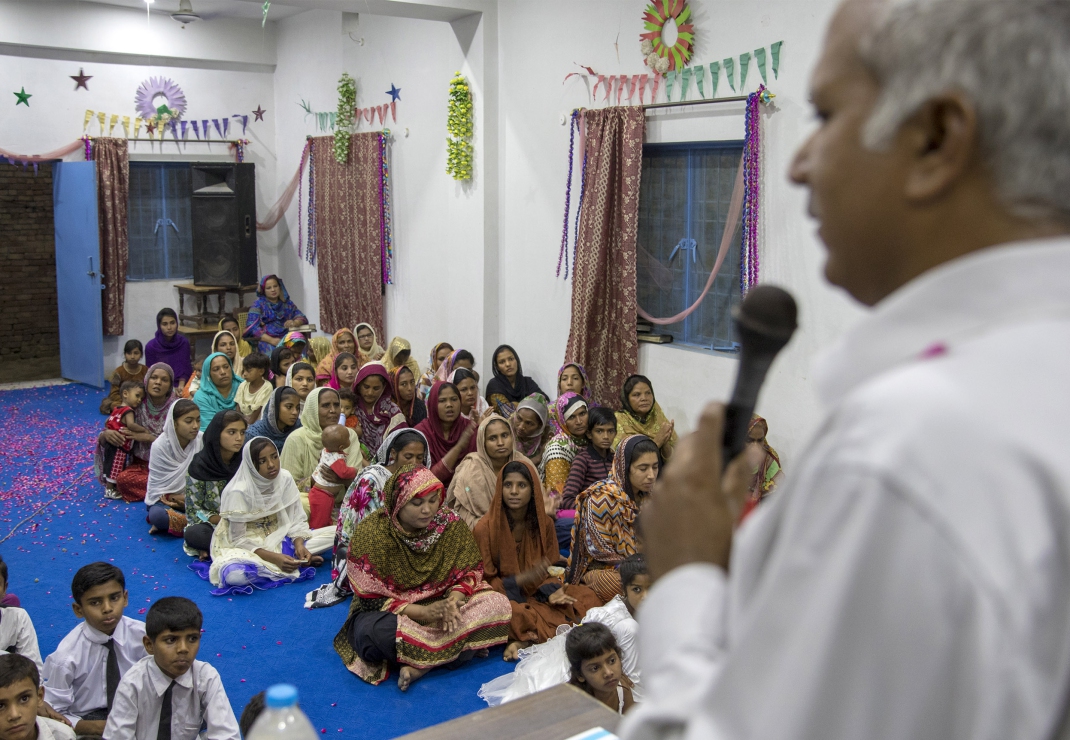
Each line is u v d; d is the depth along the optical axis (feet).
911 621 1.18
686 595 1.68
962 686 1.17
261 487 14.26
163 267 30.40
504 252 21.76
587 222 18.38
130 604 13.11
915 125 1.44
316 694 10.88
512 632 12.00
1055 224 1.39
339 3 20.12
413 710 10.60
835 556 1.25
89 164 27.02
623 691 9.59
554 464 15.51
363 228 26.86
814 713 1.22
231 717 8.68
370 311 27.09
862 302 1.65
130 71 28.76
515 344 21.80
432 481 11.54
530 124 20.34
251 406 19.83
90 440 22.16
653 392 17.40
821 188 1.59
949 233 1.45
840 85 1.57
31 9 25.93
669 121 17.03
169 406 18.95
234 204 29.58
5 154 26.81
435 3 20.33
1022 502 1.19
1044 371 1.27
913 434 1.24
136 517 16.89
